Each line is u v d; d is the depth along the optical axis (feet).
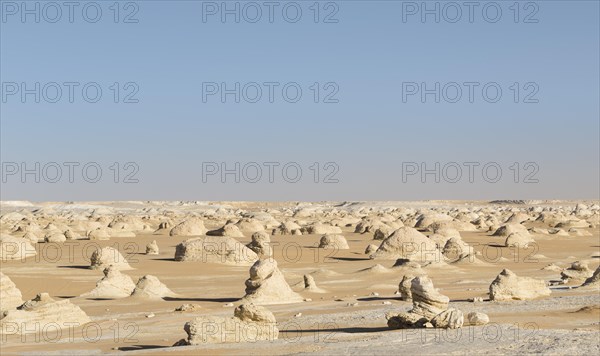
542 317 82.84
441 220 328.49
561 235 280.92
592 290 108.58
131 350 72.64
